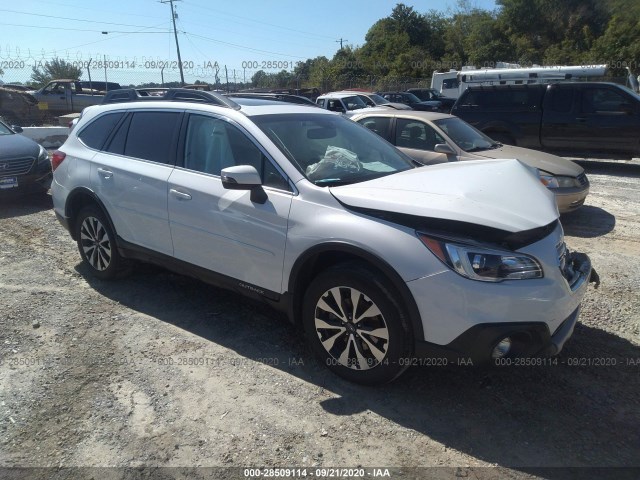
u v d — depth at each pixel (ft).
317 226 10.39
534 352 9.32
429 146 23.72
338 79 137.28
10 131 28.96
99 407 9.91
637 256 18.51
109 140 15.28
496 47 161.48
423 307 9.28
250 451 8.79
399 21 193.57
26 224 22.80
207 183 12.41
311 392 10.39
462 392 10.39
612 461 8.53
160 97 15.03
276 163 11.49
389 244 9.48
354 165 12.44
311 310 10.80
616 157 36.17
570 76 47.11
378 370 10.07
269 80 127.75
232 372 11.09
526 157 23.39
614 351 11.96
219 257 12.27
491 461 8.55
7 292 15.17
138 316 13.71
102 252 15.66
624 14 142.82
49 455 8.70
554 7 159.02
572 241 20.57
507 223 9.15
